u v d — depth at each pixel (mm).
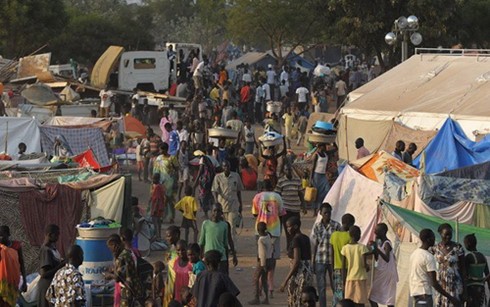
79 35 127688
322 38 117938
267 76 88938
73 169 35812
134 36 132750
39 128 49125
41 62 79688
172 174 40688
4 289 25266
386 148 48188
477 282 24984
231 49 187875
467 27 104375
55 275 23578
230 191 35062
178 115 75375
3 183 32625
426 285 24391
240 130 55062
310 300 20172
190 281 25109
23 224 32312
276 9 115625
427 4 87250
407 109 49750
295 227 26062
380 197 30203
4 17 106562
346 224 26578
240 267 33938
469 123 46250
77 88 81375
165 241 36875
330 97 98188
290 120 69000
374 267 25984
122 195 33312
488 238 27125
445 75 52531
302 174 39688
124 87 91438
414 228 27719
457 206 29266
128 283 25453
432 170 41125
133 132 60562
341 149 52094
